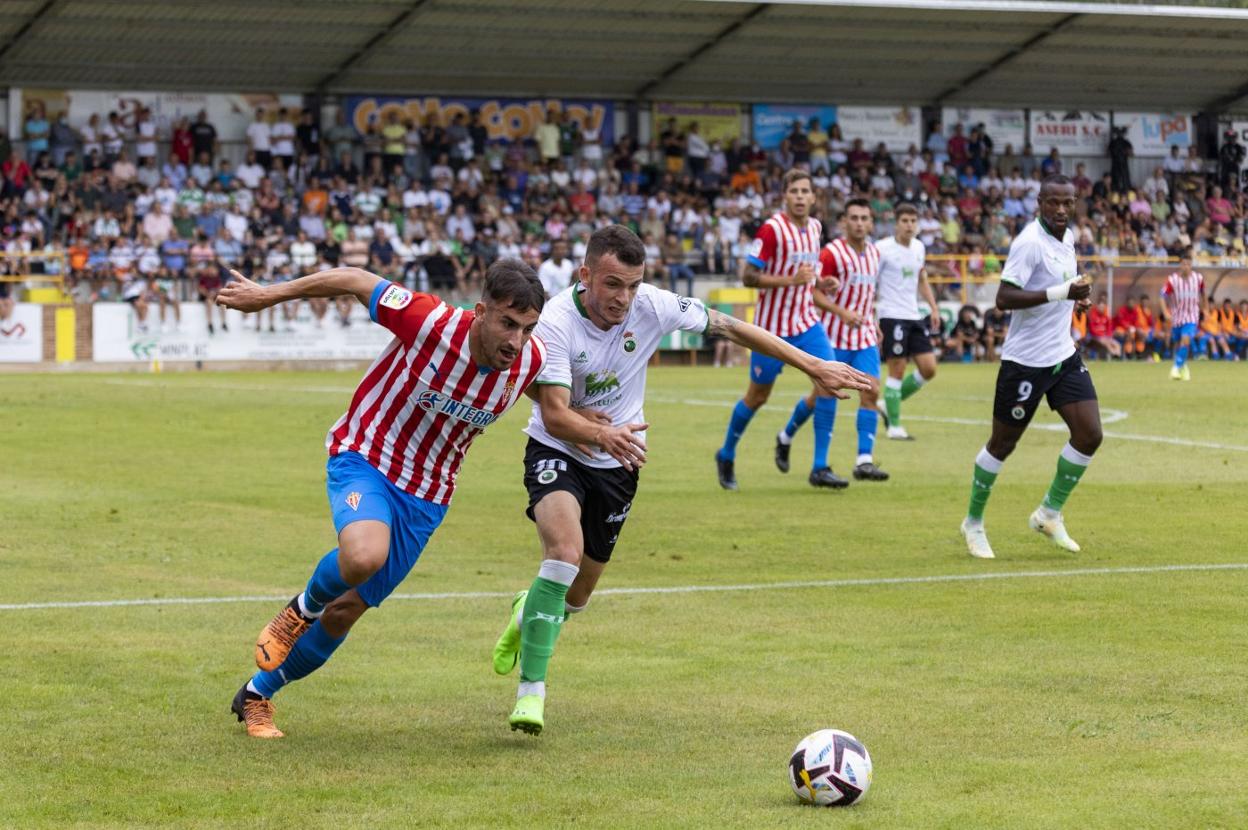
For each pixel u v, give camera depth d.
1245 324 63.12
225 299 8.93
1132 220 68.44
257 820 7.45
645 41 60.28
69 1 51.75
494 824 7.39
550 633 9.13
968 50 63.91
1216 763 8.38
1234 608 13.01
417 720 9.59
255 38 56.31
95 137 56.41
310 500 19.97
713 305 57.31
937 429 30.23
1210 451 26.23
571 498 9.66
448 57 59.75
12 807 7.66
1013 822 7.34
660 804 7.73
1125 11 60.28
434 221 57.78
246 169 57.25
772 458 25.56
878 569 15.20
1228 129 72.38
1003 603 13.34
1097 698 9.93
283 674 9.20
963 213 66.38
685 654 11.43
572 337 9.93
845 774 7.60
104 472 22.75
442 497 9.26
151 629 12.21
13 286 52.19
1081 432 15.78
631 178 62.50
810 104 67.31
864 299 22.64
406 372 8.97
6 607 13.02
